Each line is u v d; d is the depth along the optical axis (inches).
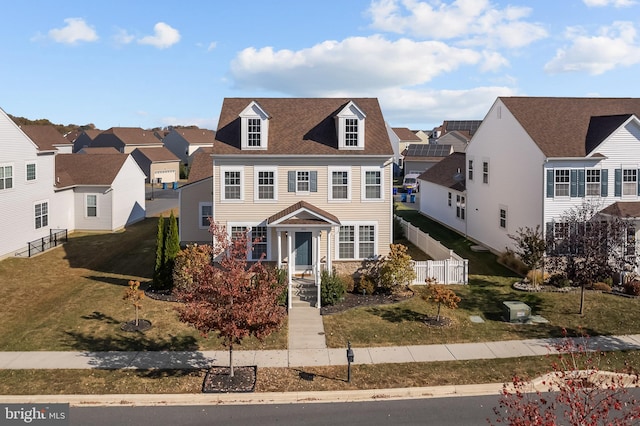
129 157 1840.6
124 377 705.0
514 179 1274.6
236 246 719.7
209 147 4197.8
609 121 1186.6
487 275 1189.7
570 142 1173.1
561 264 995.3
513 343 828.6
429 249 1362.0
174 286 1055.0
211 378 700.0
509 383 684.1
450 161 1940.2
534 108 1288.1
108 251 1437.0
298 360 765.3
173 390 669.3
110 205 1689.2
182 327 887.1
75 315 937.5
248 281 699.4
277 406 637.9
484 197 1455.5
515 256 1259.8
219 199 1125.1
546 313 960.3
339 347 813.2
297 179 1124.5
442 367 740.0
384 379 702.5
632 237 1137.4
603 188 1160.2
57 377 701.9
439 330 880.3
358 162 1122.7
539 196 1158.3
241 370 726.5
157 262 1055.6
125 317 929.5
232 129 1172.5
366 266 1133.1
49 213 1518.2
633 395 644.7
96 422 594.2
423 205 2080.5
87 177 1695.4
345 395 660.1
